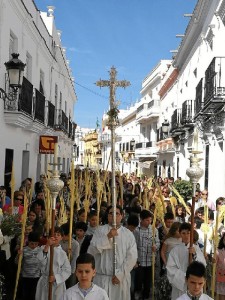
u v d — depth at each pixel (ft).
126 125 166.91
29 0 50.55
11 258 23.41
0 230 21.97
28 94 44.70
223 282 20.76
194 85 64.69
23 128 47.21
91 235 24.04
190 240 17.66
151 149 113.50
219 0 46.24
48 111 59.21
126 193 44.50
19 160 47.24
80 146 252.01
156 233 25.09
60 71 79.51
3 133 40.37
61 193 33.12
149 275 24.93
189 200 49.75
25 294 22.35
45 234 25.17
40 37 54.44
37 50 54.90
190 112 62.59
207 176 53.26
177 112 72.84
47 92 64.75
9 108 40.40
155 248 23.44
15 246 23.70
